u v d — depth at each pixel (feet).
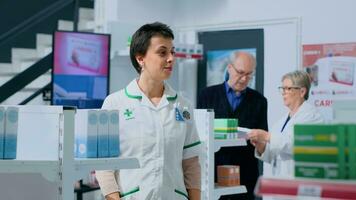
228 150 11.97
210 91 13.12
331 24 15.49
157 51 6.64
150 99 6.98
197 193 7.18
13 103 18.34
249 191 11.99
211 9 18.31
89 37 15.48
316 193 3.37
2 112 5.50
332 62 15.47
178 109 7.01
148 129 6.73
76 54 15.25
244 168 12.03
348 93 15.17
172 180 6.85
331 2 15.48
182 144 7.02
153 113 6.84
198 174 7.23
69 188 5.69
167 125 6.86
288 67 16.39
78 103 14.97
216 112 12.72
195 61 18.67
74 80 15.24
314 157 3.54
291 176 3.65
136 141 6.71
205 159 9.37
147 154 6.72
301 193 3.40
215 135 10.02
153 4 18.63
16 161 5.49
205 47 18.44
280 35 16.58
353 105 3.90
